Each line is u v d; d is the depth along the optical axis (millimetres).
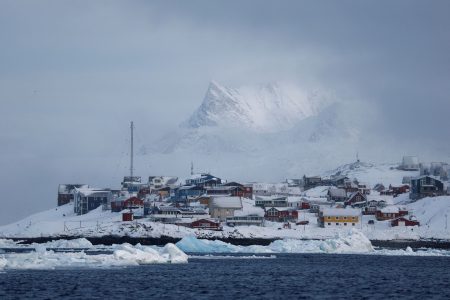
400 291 118125
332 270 154875
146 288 115438
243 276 137500
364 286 124500
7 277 125875
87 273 134375
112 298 104625
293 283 127250
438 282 132875
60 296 105438
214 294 110750
